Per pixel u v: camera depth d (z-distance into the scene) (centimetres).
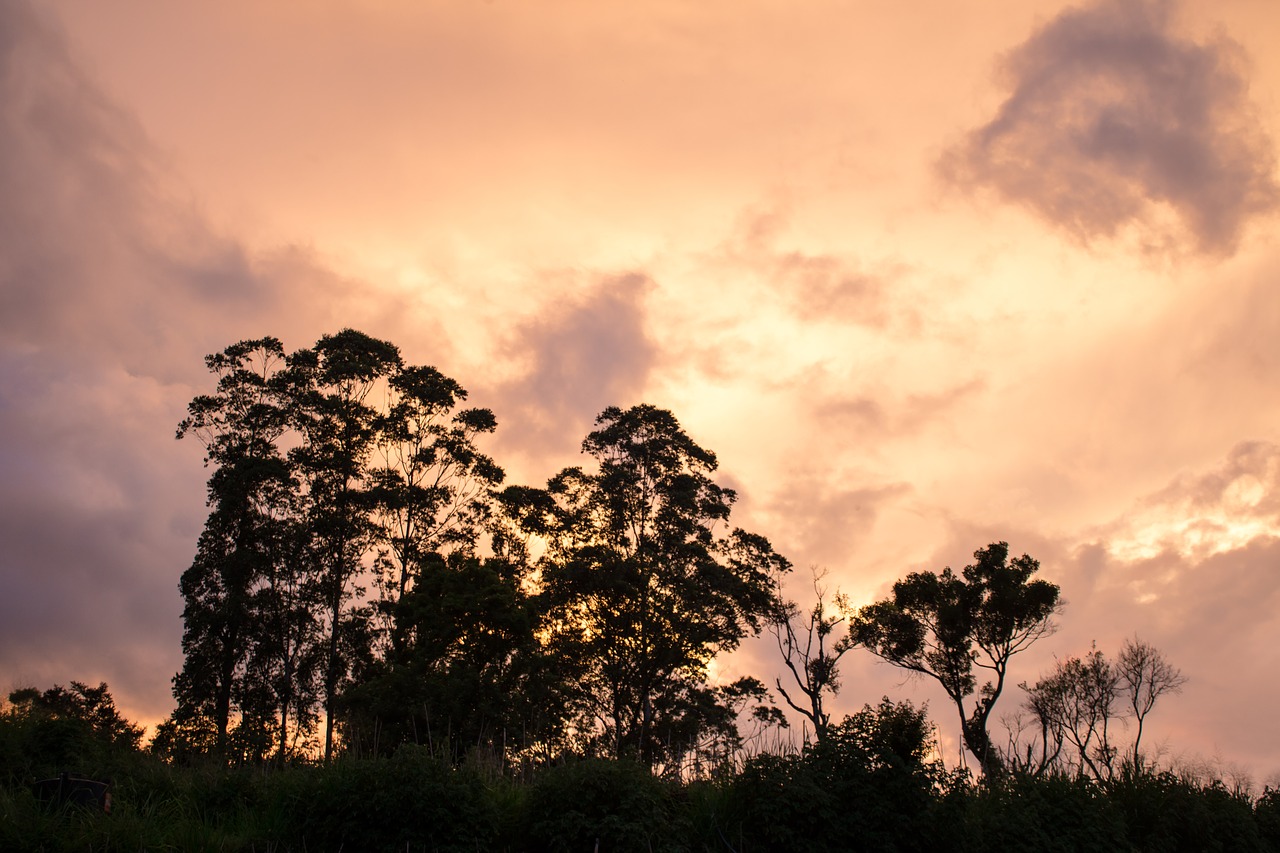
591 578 3894
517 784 1379
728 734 3722
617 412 4278
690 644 3853
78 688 3525
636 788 1223
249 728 3594
